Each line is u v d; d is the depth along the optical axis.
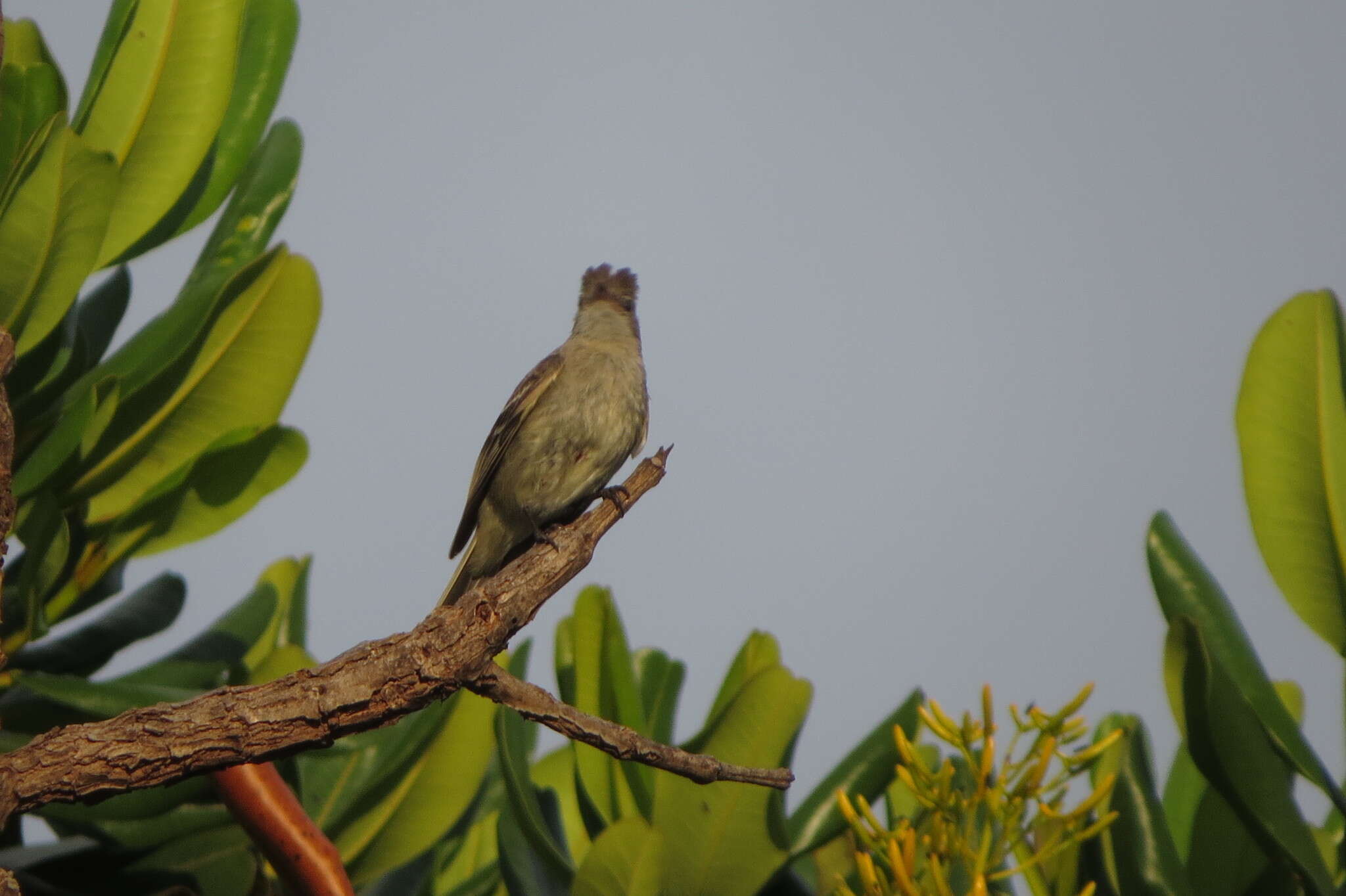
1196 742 9.05
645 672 11.91
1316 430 10.27
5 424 7.08
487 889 12.12
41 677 9.41
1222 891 9.80
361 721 6.78
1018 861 9.59
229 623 11.38
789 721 9.73
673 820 9.74
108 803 9.91
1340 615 10.05
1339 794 9.22
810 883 11.16
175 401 11.30
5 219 10.10
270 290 11.28
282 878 8.47
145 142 11.71
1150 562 9.93
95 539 11.30
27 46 11.89
